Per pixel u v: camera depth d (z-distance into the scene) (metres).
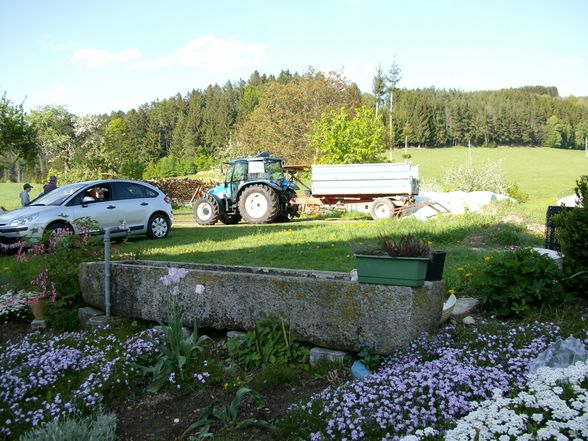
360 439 2.73
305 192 19.98
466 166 23.86
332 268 8.02
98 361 4.21
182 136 85.50
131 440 3.26
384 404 2.93
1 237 10.91
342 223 15.91
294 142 42.28
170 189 32.19
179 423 3.42
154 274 5.05
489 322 4.52
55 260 5.93
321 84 43.53
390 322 3.77
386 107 56.00
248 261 8.88
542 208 15.28
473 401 2.86
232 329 4.64
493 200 17.81
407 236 3.92
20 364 4.29
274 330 4.23
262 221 17.22
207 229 15.43
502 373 3.20
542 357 3.34
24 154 30.78
